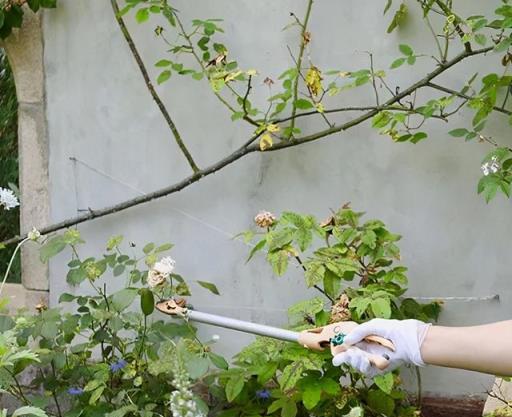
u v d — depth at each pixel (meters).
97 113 2.80
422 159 2.49
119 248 2.83
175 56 2.67
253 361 2.19
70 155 2.86
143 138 2.76
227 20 2.61
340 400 2.20
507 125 2.40
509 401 2.18
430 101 2.37
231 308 2.72
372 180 2.54
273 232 2.23
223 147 2.67
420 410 2.47
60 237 2.57
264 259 2.67
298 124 2.58
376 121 2.39
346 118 2.54
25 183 2.92
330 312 2.20
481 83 2.41
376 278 2.36
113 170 2.81
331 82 2.53
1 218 3.09
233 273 2.71
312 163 2.59
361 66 2.50
